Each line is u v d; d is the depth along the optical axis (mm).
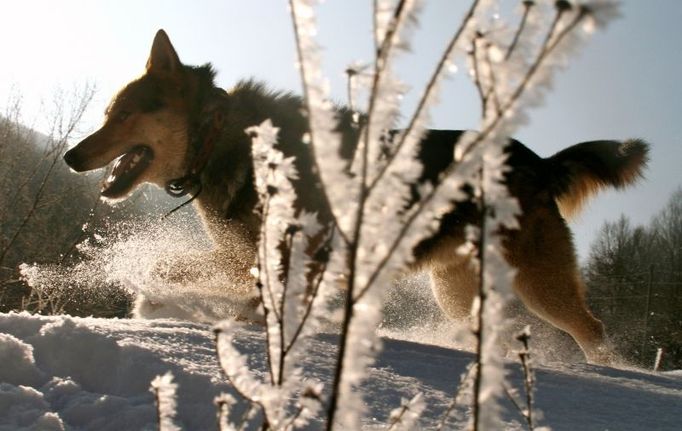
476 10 733
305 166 4902
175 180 5906
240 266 5711
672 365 27297
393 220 804
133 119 5938
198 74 6027
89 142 5895
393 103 770
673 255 34281
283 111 5656
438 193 775
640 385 3934
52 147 17656
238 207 5645
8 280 14781
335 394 868
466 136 781
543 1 662
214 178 5793
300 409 1102
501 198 803
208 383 2518
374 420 2297
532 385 1261
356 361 857
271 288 1110
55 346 2859
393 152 791
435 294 6117
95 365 2777
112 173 6117
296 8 725
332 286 1065
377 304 832
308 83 746
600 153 6020
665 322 27469
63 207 19234
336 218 821
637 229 34875
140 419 2318
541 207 5617
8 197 17953
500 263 818
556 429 2629
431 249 5426
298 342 1092
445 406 2650
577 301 5680
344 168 799
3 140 18109
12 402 2406
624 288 28891
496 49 709
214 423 2318
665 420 3055
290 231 1088
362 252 817
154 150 5996
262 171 1079
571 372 4168
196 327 3754
